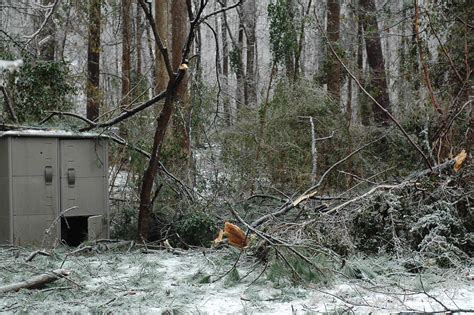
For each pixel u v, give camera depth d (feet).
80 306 17.39
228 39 128.06
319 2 80.69
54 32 61.72
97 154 30.71
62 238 32.19
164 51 28.76
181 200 32.83
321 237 23.75
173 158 36.47
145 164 34.30
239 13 108.17
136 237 31.48
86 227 32.22
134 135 36.04
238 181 40.73
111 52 116.06
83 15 58.18
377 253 24.93
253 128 45.83
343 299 17.48
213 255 25.18
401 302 17.38
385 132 42.88
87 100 57.00
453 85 42.06
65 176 29.96
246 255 23.36
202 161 39.96
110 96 69.46
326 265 21.09
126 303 17.52
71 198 29.99
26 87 41.45
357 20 59.26
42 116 41.14
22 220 28.94
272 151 44.34
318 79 60.59
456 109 34.42
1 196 29.22
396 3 62.54
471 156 29.96
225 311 17.12
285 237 23.82
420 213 25.27
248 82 83.10
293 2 66.90
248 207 34.53
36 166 29.37
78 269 22.62
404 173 39.27
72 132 30.50
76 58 81.92
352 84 69.36
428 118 35.22
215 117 43.88
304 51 87.10
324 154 45.52
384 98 57.77
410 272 22.59
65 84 43.55
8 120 39.29
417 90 47.80
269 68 67.36
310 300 18.13
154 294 18.66
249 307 17.49
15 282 20.18
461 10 42.73
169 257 26.73
